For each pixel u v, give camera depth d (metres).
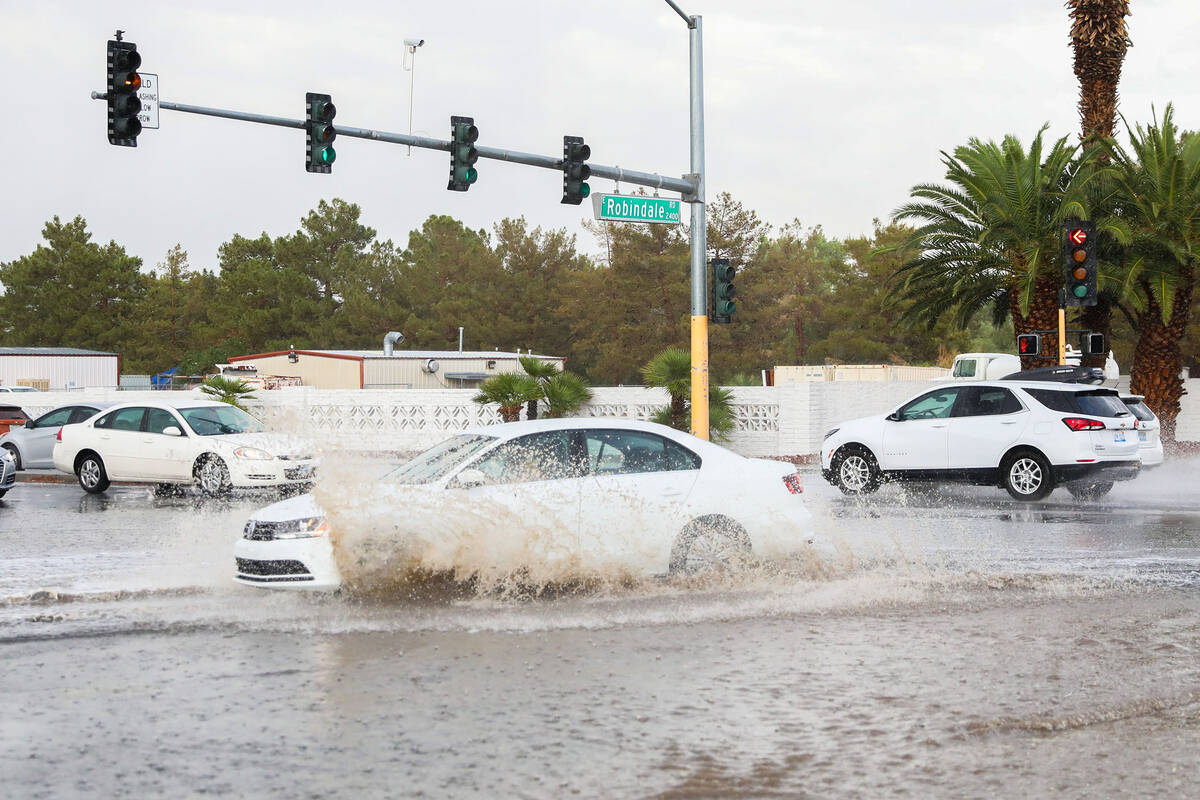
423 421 32.25
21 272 85.50
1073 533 13.86
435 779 5.31
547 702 6.59
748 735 5.96
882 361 71.25
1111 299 31.34
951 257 29.69
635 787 5.20
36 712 6.46
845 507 17.03
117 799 5.09
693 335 23.22
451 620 8.88
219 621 8.89
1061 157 28.23
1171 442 29.52
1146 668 7.32
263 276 86.25
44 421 24.70
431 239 91.75
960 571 11.02
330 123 21.67
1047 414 17.59
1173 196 27.44
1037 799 5.03
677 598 9.72
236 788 5.21
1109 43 31.62
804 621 8.81
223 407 20.94
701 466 10.47
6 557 12.47
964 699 6.62
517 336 79.00
